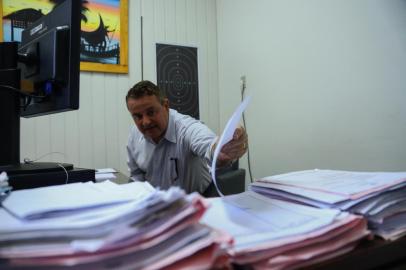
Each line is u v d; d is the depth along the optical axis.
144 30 2.49
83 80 2.25
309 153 1.87
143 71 2.47
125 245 0.31
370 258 0.44
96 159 2.28
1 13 2.01
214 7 2.81
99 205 0.41
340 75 1.67
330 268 0.40
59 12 0.87
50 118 2.14
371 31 1.51
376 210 0.49
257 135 2.32
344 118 1.66
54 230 0.31
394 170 1.42
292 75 1.99
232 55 2.61
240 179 1.85
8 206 0.43
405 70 1.37
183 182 1.55
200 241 0.34
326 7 1.74
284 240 0.39
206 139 1.25
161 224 0.34
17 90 0.87
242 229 0.43
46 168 0.85
